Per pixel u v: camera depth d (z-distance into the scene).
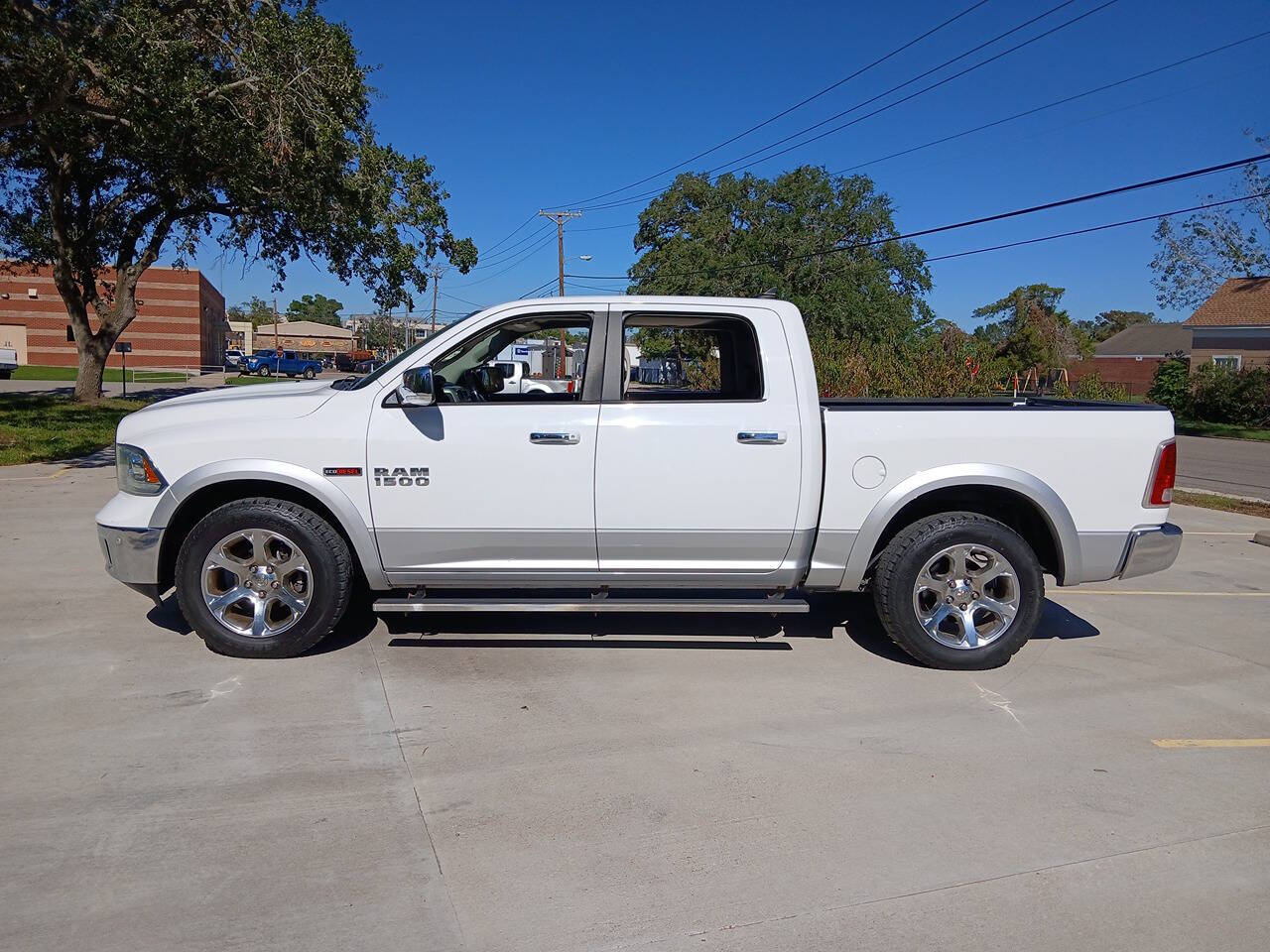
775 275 40.22
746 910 2.96
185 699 4.58
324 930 2.82
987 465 5.13
